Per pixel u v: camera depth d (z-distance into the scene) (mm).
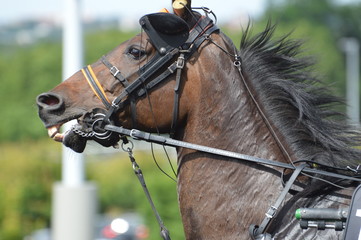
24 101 89375
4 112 79188
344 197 6891
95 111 7336
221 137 7246
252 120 7281
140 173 7496
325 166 7055
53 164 33375
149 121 7352
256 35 7617
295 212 6848
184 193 7324
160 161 30391
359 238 6438
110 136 7340
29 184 31891
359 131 7426
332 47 78750
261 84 7422
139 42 7363
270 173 7125
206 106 7273
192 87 7285
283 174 7086
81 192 14891
